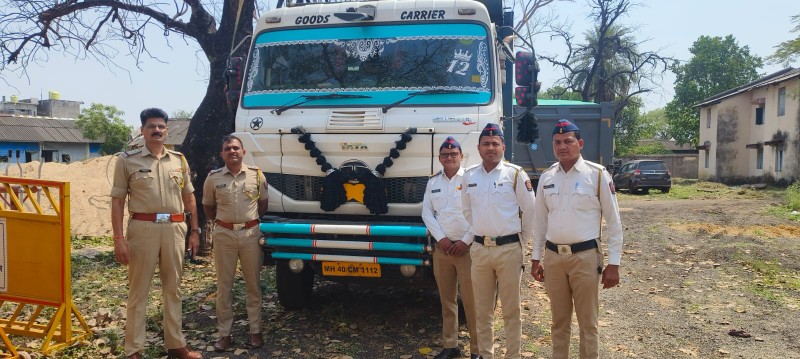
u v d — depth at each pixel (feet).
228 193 18.04
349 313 22.16
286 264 19.48
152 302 23.70
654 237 39.45
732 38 164.96
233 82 21.31
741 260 30.55
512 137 25.73
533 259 15.01
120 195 16.33
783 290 24.98
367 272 18.48
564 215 14.06
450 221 16.69
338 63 20.11
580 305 14.15
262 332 19.85
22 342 18.49
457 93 19.04
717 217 51.08
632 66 122.11
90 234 40.19
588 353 14.10
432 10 20.01
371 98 19.35
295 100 19.81
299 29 20.77
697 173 149.38
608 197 13.84
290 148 19.36
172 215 16.78
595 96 128.16
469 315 17.10
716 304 23.16
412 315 21.88
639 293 25.29
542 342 19.30
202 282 27.07
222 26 31.91
